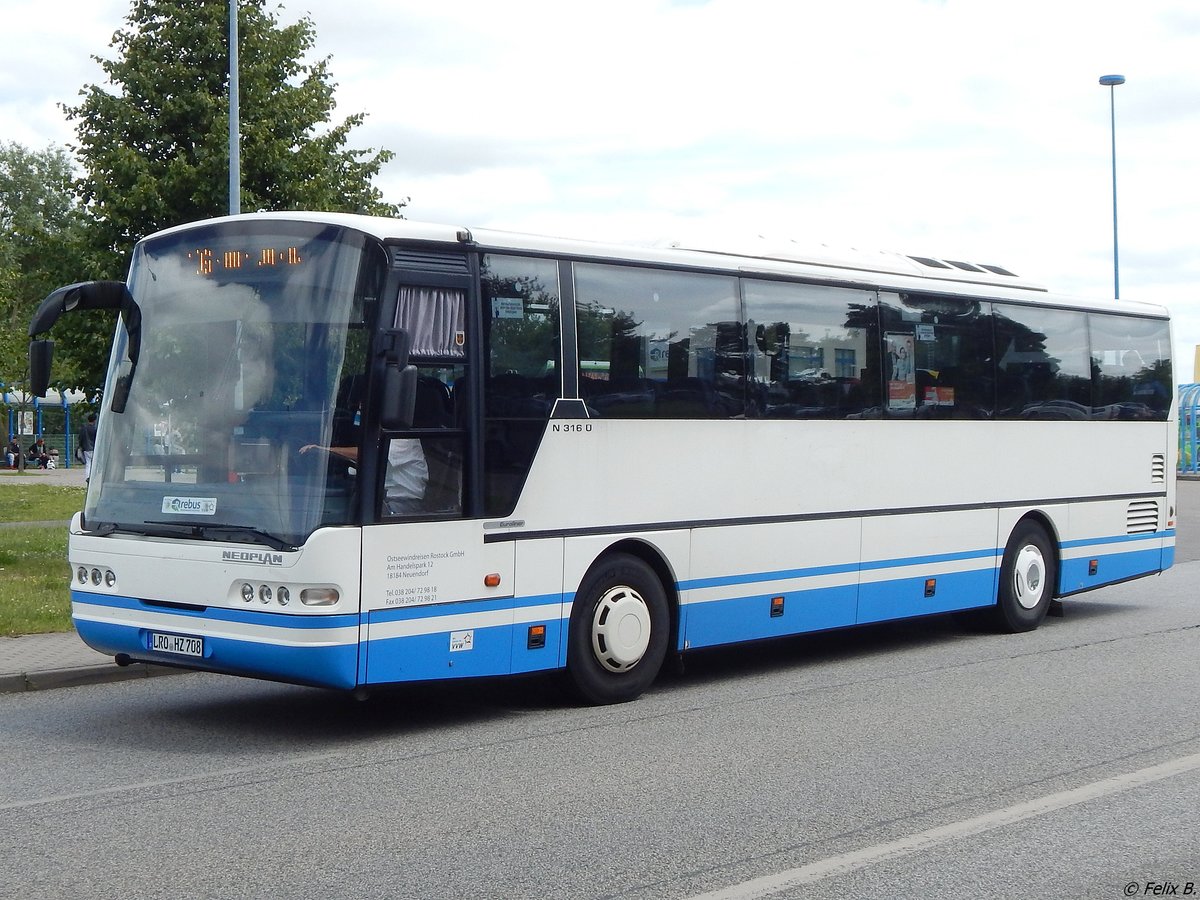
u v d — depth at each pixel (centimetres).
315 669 877
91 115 2520
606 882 618
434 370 944
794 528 1211
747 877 627
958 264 1493
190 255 979
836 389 1252
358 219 934
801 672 1242
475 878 623
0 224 8125
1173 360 1703
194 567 920
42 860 650
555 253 1029
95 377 2497
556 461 1018
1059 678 1192
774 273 1200
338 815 735
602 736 951
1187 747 908
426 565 929
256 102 2555
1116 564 1609
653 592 1097
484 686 1161
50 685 1143
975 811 747
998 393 1436
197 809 748
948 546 1380
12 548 2000
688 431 1118
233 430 927
